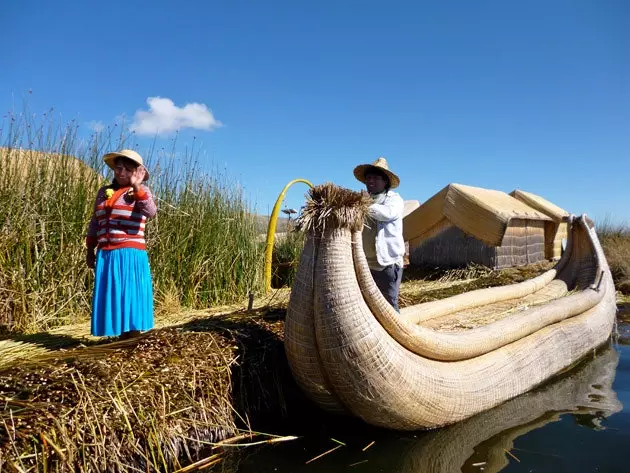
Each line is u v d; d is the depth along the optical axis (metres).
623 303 10.16
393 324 3.55
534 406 4.31
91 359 3.54
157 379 3.44
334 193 3.41
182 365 3.66
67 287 5.43
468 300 6.41
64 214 5.58
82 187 5.77
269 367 4.10
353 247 3.49
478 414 4.08
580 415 4.10
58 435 2.75
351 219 3.40
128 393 3.23
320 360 3.52
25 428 2.71
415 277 10.99
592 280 7.50
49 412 2.85
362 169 4.66
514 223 11.05
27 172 5.62
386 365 3.39
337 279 3.39
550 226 12.82
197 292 6.70
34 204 5.42
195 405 3.44
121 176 4.18
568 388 4.84
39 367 3.36
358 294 3.43
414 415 3.58
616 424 3.91
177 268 6.52
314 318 3.45
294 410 4.14
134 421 3.09
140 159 4.17
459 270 10.63
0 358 3.76
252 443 3.46
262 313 5.04
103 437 2.89
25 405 2.87
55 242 5.46
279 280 9.03
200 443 3.38
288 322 3.62
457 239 11.01
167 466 3.13
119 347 3.91
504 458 3.32
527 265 11.27
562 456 3.35
